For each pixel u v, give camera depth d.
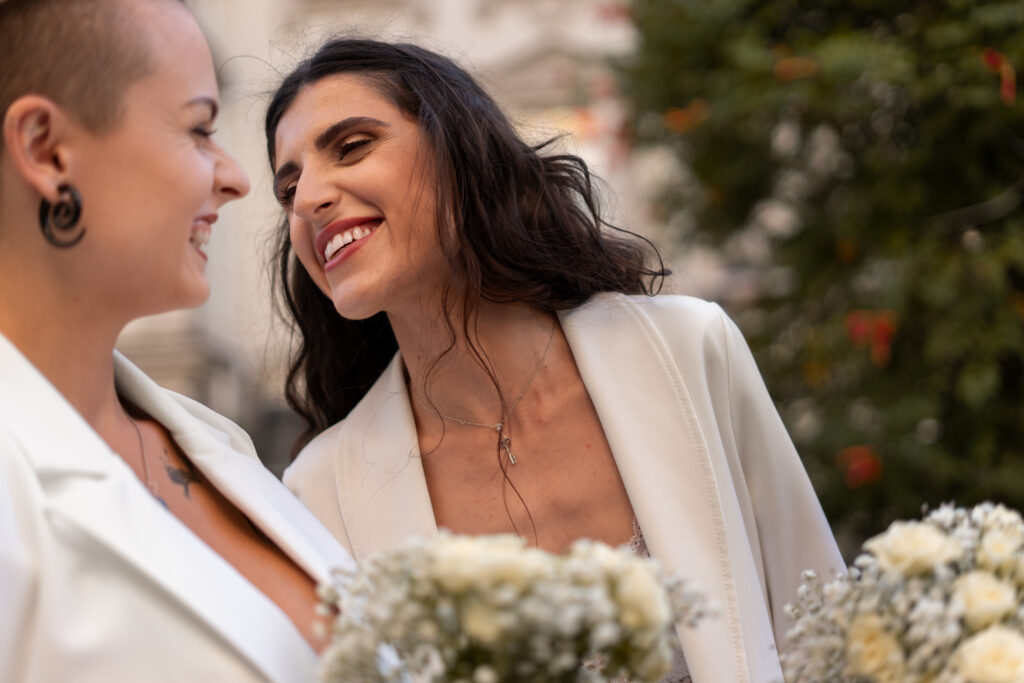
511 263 1.97
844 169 4.57
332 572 1.20
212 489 1.48
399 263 1.88
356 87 1.94
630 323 2.03
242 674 1.16
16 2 1.18
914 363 4.32
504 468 2.00
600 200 2.36
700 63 4.63
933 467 4.14
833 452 4.32
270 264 2.47
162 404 1.46
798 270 4.59
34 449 1.15
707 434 1.95
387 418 2.07
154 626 1.14
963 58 3.97
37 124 1.16
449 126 1.95
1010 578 1.27
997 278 4.04
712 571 1.86
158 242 1.21
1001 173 4.23
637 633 1.09
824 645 1.25
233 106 9.48
